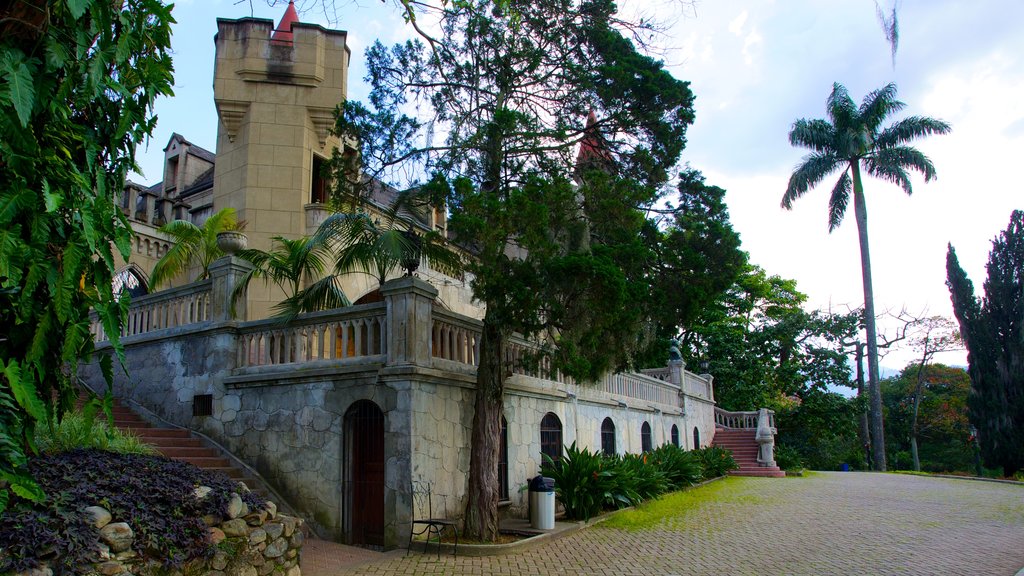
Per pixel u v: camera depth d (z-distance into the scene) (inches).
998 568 342.6
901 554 378.3
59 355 219.5
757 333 1334.9
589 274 360.5
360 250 435.2
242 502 276.1
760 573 329.1
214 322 470.9
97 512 220.2
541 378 562.3
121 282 705.6
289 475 419.8
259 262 510.3
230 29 685.9
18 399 187.6
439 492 399.5
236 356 467.8
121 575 209.6
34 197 189.5
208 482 281.1
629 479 561.3
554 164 470.9
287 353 446.3
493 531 395.2
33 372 201.8
